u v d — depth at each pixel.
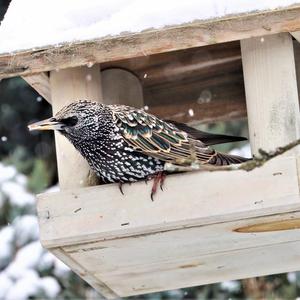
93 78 6.02
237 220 5.33
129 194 5.39
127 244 5.57
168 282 6.35
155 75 6.73
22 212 8.46
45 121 5.72
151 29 5.43
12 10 5.85
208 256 5.90
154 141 5.65
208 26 5.42
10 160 9.60
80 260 5.76
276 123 5.58
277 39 5.63
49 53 5.63
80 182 5.83
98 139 5.68
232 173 5.28
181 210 5.31
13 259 8.38
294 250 5.91
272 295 8.13
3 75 5.76
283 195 5.20
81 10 5.64
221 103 7.00
